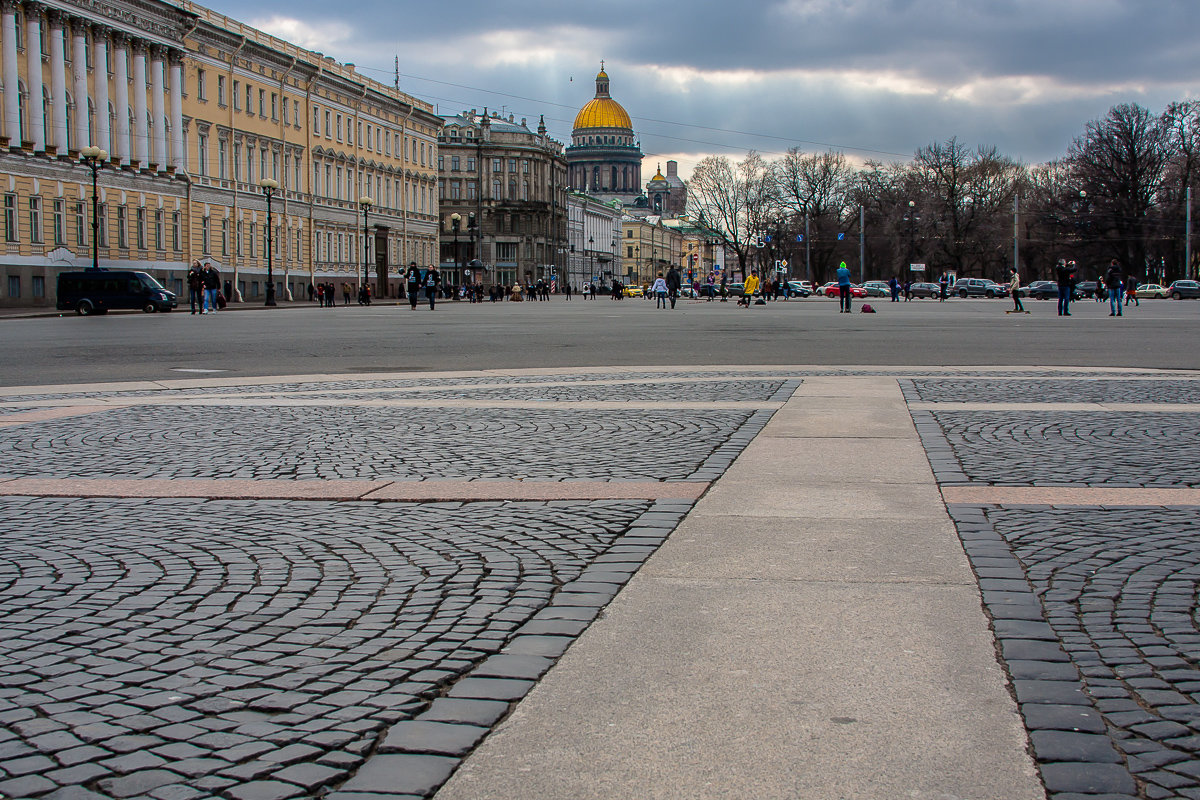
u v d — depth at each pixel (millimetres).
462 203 160250
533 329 33594
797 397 13664
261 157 87500
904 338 27312
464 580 5945
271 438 10938
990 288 116000
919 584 5719
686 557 6285
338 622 5285
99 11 67688
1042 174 131375
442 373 17781
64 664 4770
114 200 69438
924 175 126000
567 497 7988
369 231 107000
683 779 3664
